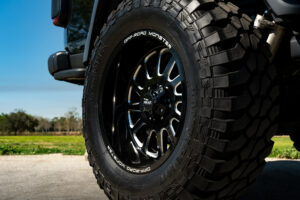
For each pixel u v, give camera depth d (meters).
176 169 1.26
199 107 1.19
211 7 1.28
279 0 1.16
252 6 1.60
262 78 1.20
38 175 3.23
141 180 1.44
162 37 1.43
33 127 118.75
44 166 4.03
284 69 1.39
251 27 1.26
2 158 5.33
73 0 2.80
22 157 5.58
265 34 1.30
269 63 1.23
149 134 1.61
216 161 1.15
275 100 1.26
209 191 1.25
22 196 2.26
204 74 1.18
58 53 2.84
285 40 1.27
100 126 1.77
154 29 1.47
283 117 1.64
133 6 1.59
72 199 2.15
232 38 1.18
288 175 2.96
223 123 1.13
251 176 1.34
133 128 1.75
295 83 1.54
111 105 1.82
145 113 1.65
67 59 2.80
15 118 117.81
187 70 1.26
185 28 1.28
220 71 1.15
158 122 1.55
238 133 1.17
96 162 1.75
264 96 1.21
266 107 1.22
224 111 1.14
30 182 2.82
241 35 1.19
